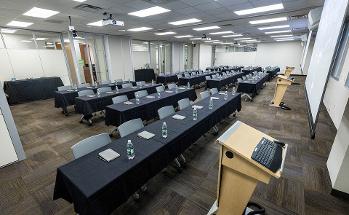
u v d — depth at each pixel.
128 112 3.78
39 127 4.62
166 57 15.01
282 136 3.91
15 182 2.58
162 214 2.01
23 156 3.13
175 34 10.32
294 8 5.20
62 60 8.70
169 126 2.72
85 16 5.55
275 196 2.25
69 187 1.58
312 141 3.66
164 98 4.85
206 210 2.06
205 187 2.42
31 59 7.76
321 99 3.50
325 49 3.98
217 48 21.36
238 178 1.53
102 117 5.32
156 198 2.23
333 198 2.22
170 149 2.29
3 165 2.92
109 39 9.92
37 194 2.34
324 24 4.62
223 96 4.93
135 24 7.13
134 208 2.08
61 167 1.69
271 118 5.02
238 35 11.30
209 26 7.85
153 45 14.32
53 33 8.36
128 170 1.66
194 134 2.91
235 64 18.88
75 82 9.49
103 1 4.28
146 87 6.44
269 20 6.77
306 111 5.62
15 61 7.39
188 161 3.01
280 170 1.25
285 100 7.07
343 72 4.45
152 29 8.42
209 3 4.63
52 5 4.41
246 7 5.04
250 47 22.64
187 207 2.10
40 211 2.08
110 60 10.12
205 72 12.10
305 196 2.25
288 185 2.44
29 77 7.80
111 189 1.53
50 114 5.73
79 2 4.30
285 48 15.87
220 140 1.45
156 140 2.24
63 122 4.97
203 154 3.22
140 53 14.29
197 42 15.98
